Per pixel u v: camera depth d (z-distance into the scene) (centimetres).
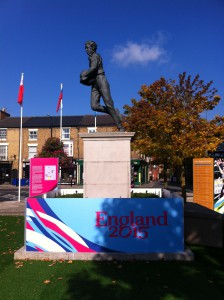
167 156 1773
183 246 597
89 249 610
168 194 802
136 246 604
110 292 434
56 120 4259
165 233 603
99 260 593
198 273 509
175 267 541
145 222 606
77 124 4028
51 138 3728
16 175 4100
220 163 1070
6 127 4159
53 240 615
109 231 609
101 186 764
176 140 1598
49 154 3628
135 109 1984
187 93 1842
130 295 424
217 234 358
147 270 527
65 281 478
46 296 423
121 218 609
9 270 535
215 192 1049
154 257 590
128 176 764
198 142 1598
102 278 489
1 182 4175
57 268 543
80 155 3991
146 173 4741
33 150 4103
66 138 4044
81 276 500
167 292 433
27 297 420
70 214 616
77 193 1064
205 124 1683
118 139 771
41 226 618
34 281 480
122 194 761
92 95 851
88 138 774
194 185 1084
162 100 1895
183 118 1666
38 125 4122
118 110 841
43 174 1438
